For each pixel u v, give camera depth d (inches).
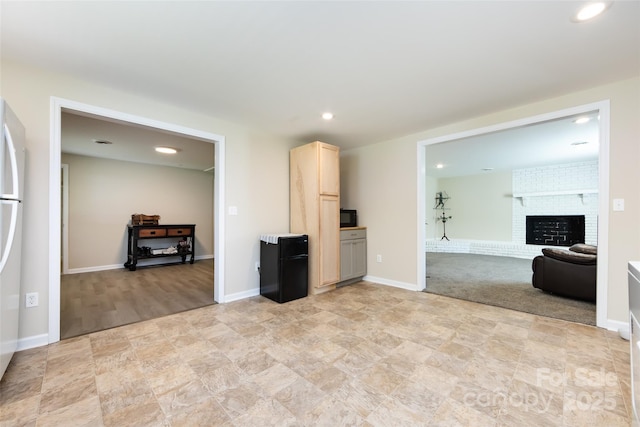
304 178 149.4
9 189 63.7
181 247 241.6
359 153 179.2
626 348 82.5
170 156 209.2
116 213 221.1
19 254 75.7
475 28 66.9
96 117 99.3
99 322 105.0
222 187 130.6
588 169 245.4
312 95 104.3
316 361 77.0
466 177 320.5
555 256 136.0
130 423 54.0
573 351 81.2
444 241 308.5
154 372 71.4
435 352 81.6
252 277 141.9
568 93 102.7
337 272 151.5
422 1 57.9
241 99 107.9
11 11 60.5
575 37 70.2
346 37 70.6
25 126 83.7
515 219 288.0
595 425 52.7
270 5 59.2
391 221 162.2
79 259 204.2
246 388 65.1
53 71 87.4
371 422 54.2
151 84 95.7
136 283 169.0
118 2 58.1
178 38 71.0
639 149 91.2
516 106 114.5
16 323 74.5
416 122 133.5
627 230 93.4
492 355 79.5
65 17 62.7
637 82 91.4
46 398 61.0
